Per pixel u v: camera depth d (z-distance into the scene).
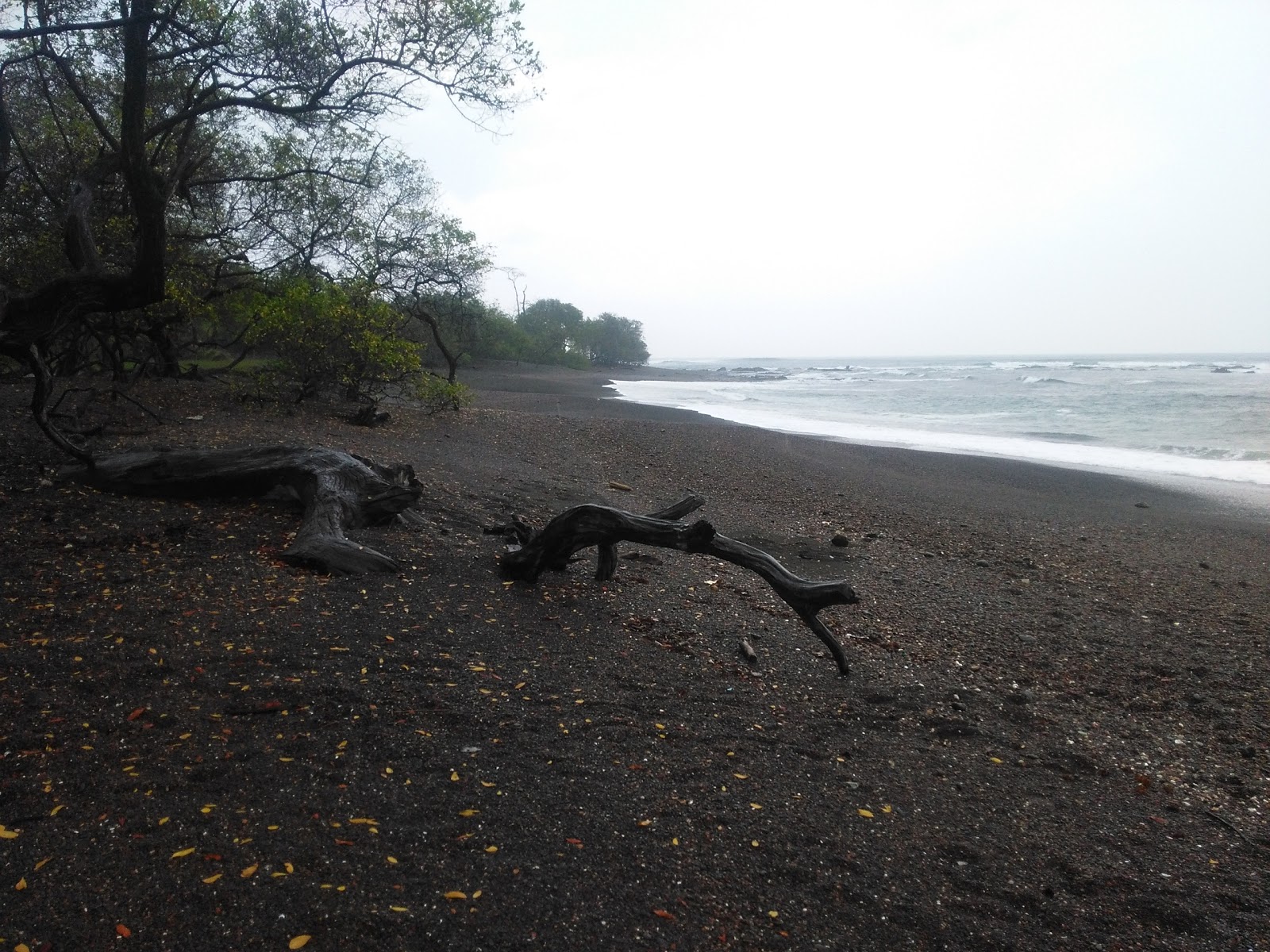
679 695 4.74
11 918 2.54
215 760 3.47
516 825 3.25
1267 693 5.71
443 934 2.63
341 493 6.88
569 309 98.81
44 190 11.30
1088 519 12.36
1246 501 13.99
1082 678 5.90
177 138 13.45
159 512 6.83
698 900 2.95
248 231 17.69
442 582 6.11
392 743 3.74
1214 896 3.29
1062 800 4.02
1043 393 44.72
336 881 2.81
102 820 3.03
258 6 9.92
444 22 10.22
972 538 10.66
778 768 4.01
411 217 20.48
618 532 6.02
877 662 5.75
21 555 5.55
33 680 3.97
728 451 17.75
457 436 15.19
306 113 11.56
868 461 17.72
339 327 14.84
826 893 3.07
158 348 16.12
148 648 4.39
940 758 4.35
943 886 3.20
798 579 5.38
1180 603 8.04
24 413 10.05
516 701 4.36
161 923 2.57
